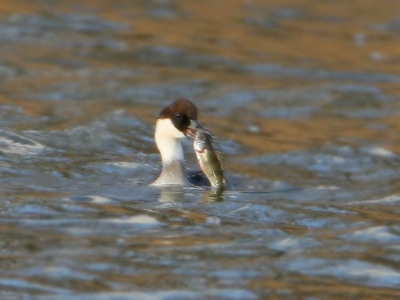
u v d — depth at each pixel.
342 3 43.12
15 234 13.22
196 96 27.14
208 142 16.91
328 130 24.05
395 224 14.66
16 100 24.38
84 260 12.20
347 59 33.56
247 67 31.27
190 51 32.81
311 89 28.64
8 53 30.20
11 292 10.96
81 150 19.23
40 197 15.35
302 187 17.75
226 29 36.69
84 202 15.26
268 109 26.27
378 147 21.86
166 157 17.38
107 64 30.02
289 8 41.38
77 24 34.91
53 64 29.38
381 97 28.12
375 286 11.66
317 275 11.98
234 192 16.89
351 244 13.41
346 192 17.45
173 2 40.50
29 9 36.25
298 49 34.56
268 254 12.81
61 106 24.02
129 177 17.45
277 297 11.12
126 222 14.16
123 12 37.75
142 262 12.23
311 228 14.41
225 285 11.45
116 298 10.90
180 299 10.93
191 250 12.87
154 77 28.78
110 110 23.61
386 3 43.38
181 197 16.11
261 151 21.28
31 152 18.53
